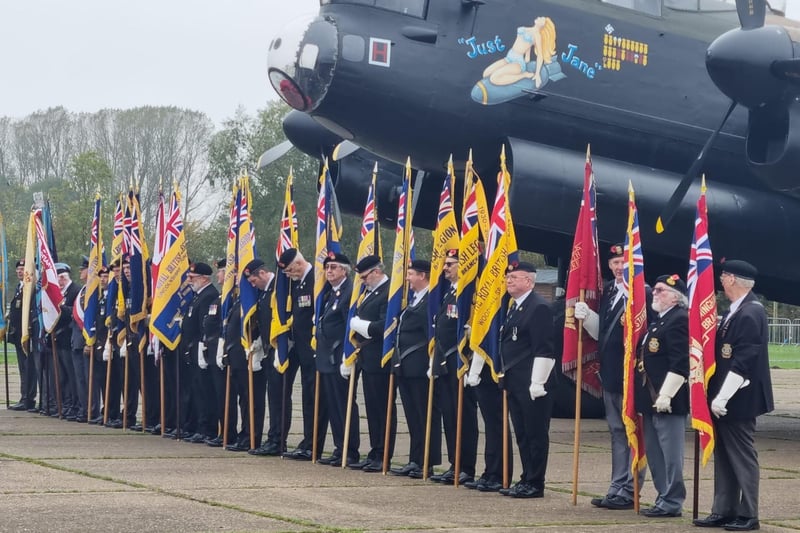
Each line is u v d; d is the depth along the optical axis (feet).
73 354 51.49
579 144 47.62
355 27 44.42
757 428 56.75
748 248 49.06
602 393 30.99
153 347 46.21
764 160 45.14
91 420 50.34
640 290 28.91
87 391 51.52
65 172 260.42
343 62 43.96
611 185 46.96
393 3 45.24
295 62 44.14
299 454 39.06
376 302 36.88
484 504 29.68
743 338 26.84
